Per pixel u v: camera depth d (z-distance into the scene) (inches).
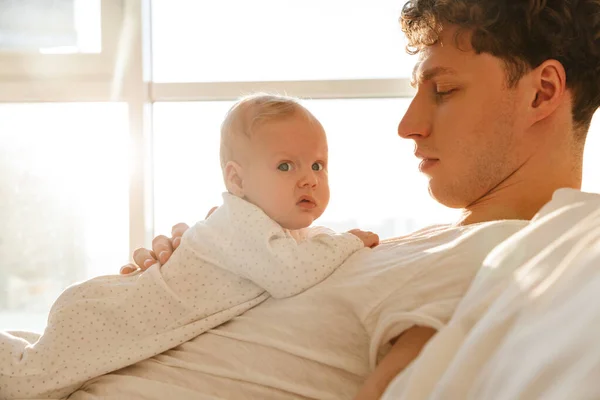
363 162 95.2
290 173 41.1
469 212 39.4
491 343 22.7
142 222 95.0
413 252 33.9
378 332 31.0
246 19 97.0
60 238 98.0
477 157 38.2
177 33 97.9
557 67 37.1
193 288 37.7
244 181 41.8
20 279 98.3
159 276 37.9
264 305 36.5
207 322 36.4
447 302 29.7
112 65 95.9
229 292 37.3
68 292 38.9
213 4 97.3
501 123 37.7
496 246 30.7
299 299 35.0
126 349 36.3
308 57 96.3
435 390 22.7
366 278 33.3
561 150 38.4
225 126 43.5
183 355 35.8
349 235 37.2
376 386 29.0
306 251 35.9
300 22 96.3
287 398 33.2
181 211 98.2
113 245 97.5
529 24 36.7
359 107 95.2
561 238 25.3
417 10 40.3
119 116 96.4
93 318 37.2
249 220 37.9
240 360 34.6
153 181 98.3
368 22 95.3
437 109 39.2
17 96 97.5
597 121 87.7
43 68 97.0
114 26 95.7
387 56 95.2
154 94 97.1
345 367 33.2
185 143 97.7
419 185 94.3
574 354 17.9
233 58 97.2
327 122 95.5
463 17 37.5
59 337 36.9
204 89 96.2
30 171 98.2
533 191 38.0
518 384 19.1
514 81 37.4
